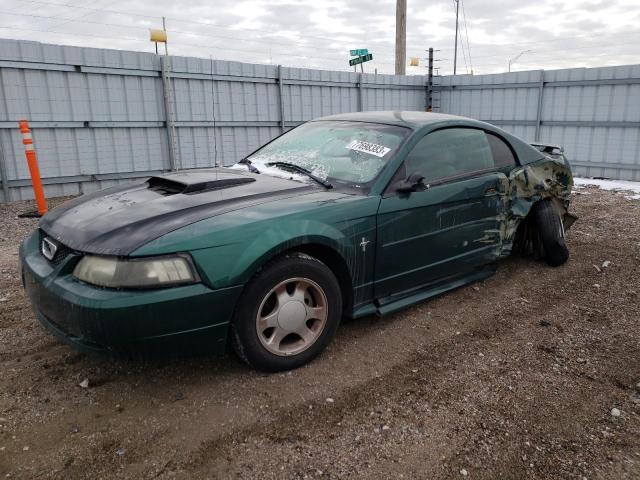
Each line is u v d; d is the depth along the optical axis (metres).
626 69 9.83
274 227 2.80
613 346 3.40
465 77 12.34
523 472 2.24
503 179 4.24
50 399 2.72
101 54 8.24
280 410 2.64
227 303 2.64
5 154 7.73
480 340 3.47
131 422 2.53
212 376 2.95
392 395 2.80
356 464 2.27
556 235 4.86
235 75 9.69
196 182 3.24
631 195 8.80
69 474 2.18
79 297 2.46
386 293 3.52
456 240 3.87
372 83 11.87
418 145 3.69
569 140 10.88
